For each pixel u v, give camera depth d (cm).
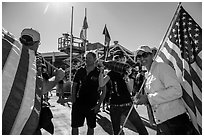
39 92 163
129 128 502
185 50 245
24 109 141
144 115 693
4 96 132
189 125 225
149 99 231
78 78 334
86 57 330
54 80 235
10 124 130
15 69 146
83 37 1891
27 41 210
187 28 251
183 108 223
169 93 215
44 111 228
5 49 147
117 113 320
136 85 440
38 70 186
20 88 144
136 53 262
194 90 232
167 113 218
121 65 324
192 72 237
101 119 630
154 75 230
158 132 250
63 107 862
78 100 326
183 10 256
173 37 266
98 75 327
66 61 1884
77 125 326
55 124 554
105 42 1348
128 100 320
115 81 321
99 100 341
